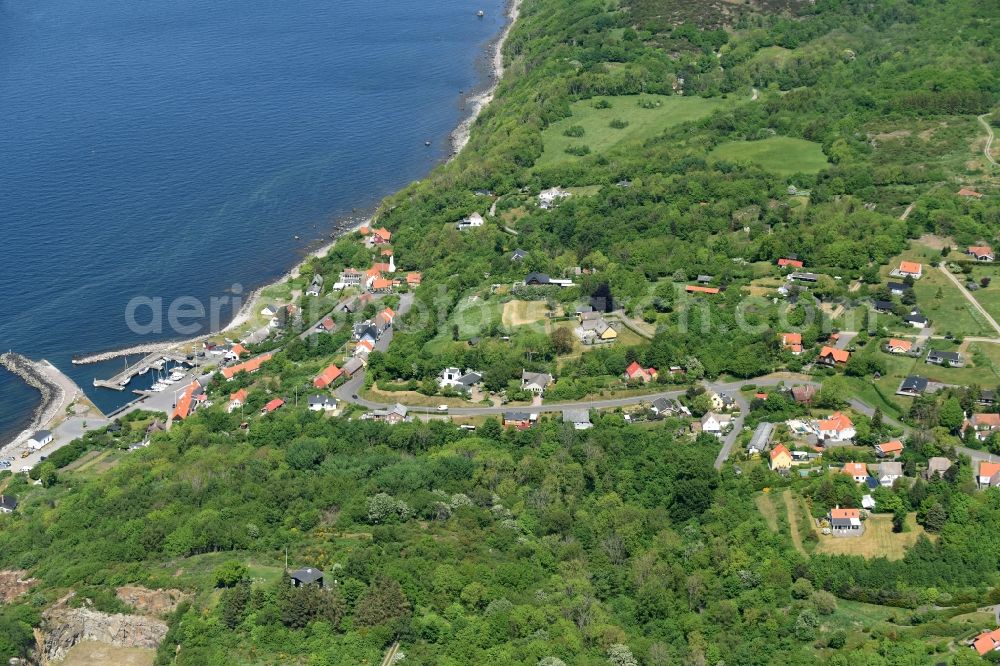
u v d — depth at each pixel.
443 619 195.38
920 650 183.50
